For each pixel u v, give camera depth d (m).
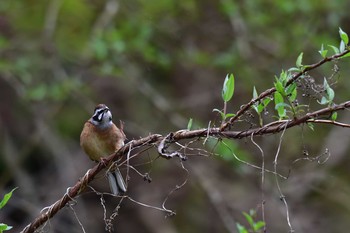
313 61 13.36
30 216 15.60
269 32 13.83
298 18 13.75
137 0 13.80
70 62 14.41
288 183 13.42
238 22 13.70
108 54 13.34
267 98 5.39
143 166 16.89
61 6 13.94
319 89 5.81
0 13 13.93
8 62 13.59
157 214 17.23
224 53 13.63
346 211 15.50
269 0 13.57
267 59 14.39
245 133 5.42
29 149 15.28
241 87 14.75
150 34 13.33
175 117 14.06
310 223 15.10
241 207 15.41
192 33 14.43
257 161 12.91
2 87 16.66
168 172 17.52
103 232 16.94
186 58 13.84
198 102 15.35
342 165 15.37
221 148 11.05
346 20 14.41
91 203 17.16
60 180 15.91
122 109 16.14
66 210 15.87
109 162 5.89
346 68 13.04
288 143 13.04
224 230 17.03
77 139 16.64
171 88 16.48
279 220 14.76
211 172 15.78
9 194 5.56
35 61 13.70
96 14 14.60
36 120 15.10
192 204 17.41
